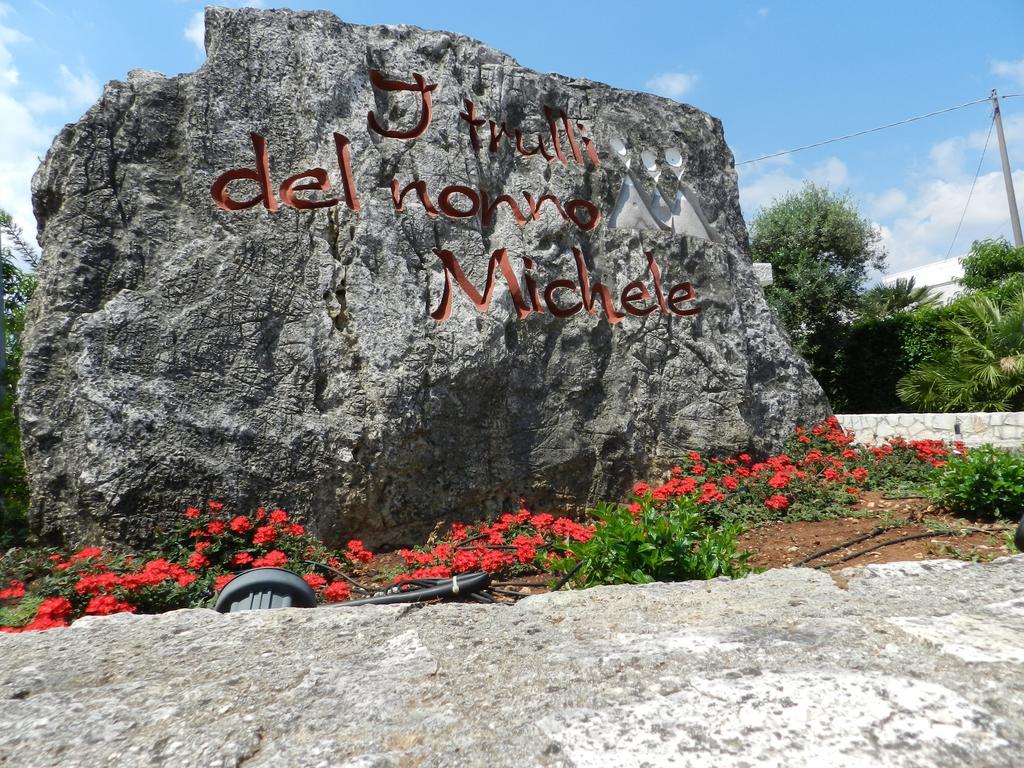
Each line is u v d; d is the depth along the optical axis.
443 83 8.05
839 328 18.73
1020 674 1.79
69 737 1.71
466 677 1.96
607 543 4.25
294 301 6.77
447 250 7.60
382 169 7.46
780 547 6.53
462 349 7.28
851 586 2.53
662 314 8.95
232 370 6.39
